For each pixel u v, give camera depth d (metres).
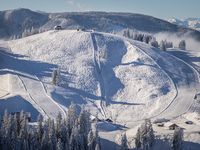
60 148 111.44
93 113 164.38
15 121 118.56
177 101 172.38
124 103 176.12
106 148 125.06
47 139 113.06
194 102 171.62
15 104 155.75
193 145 122.81
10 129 115.38
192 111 162.38
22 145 111.25
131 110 169.25
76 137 116.69
